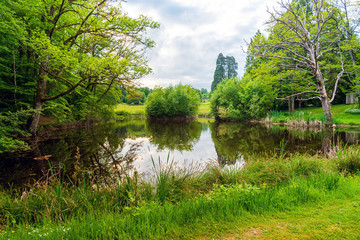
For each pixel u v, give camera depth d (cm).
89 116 2419
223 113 3631
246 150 1095
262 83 2766
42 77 1183
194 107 4556
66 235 267
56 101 1548
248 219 316
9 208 360
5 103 1262
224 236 269
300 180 484
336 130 1730
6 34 1001
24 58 1264
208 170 562
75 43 1465
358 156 591
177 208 345
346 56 2809
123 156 995
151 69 1281
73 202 366
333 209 340
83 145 1239
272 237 262
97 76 1218
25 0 1095
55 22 1241
